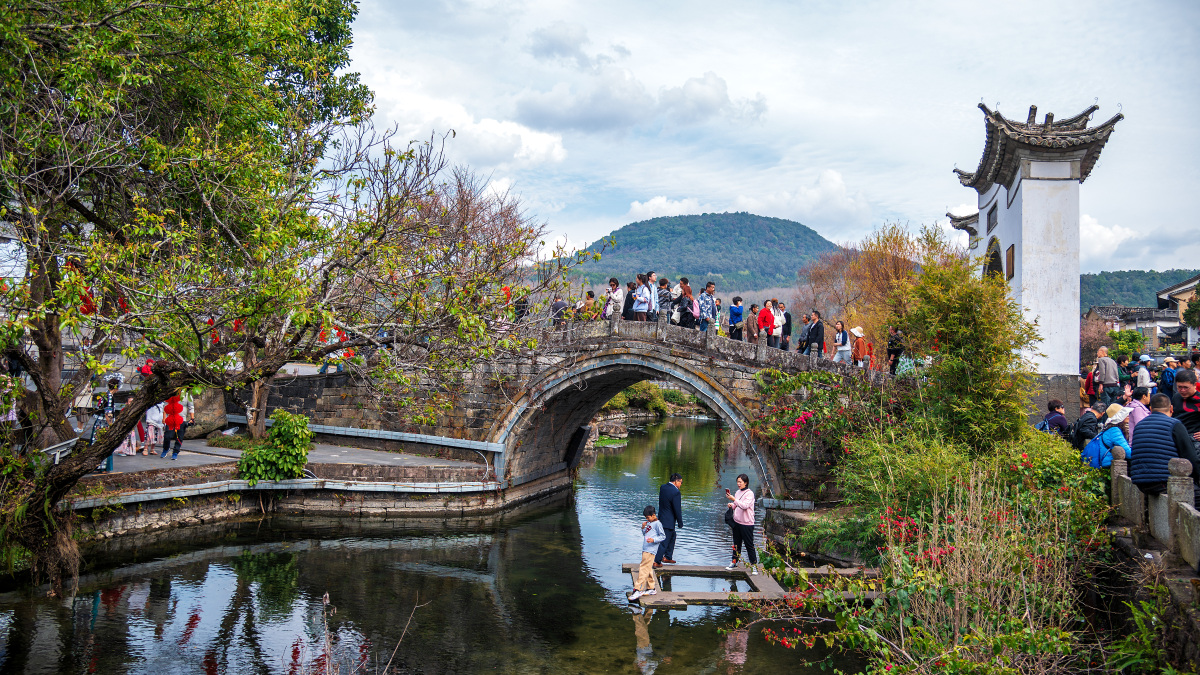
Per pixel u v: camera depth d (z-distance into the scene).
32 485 10.53
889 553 9.62
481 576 14.05
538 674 9.59
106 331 9.91
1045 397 16.50
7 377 10.20
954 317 13.14
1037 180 16.94
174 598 11.81
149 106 11.76
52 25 9.34
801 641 10.62
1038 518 9.20
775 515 16.12
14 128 9.38
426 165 11.45
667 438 41.69
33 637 9.98
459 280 10.09
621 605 12.41
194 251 9.70
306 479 17.92
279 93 12.95
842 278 40.34
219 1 10.09
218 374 9.53
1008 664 7.02
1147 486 7.86
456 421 20.59
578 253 11.13
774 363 16.88
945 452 11.89
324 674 9.29
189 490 15.91
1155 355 36.62
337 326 9.38
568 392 20.66
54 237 10.97
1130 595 7.37
